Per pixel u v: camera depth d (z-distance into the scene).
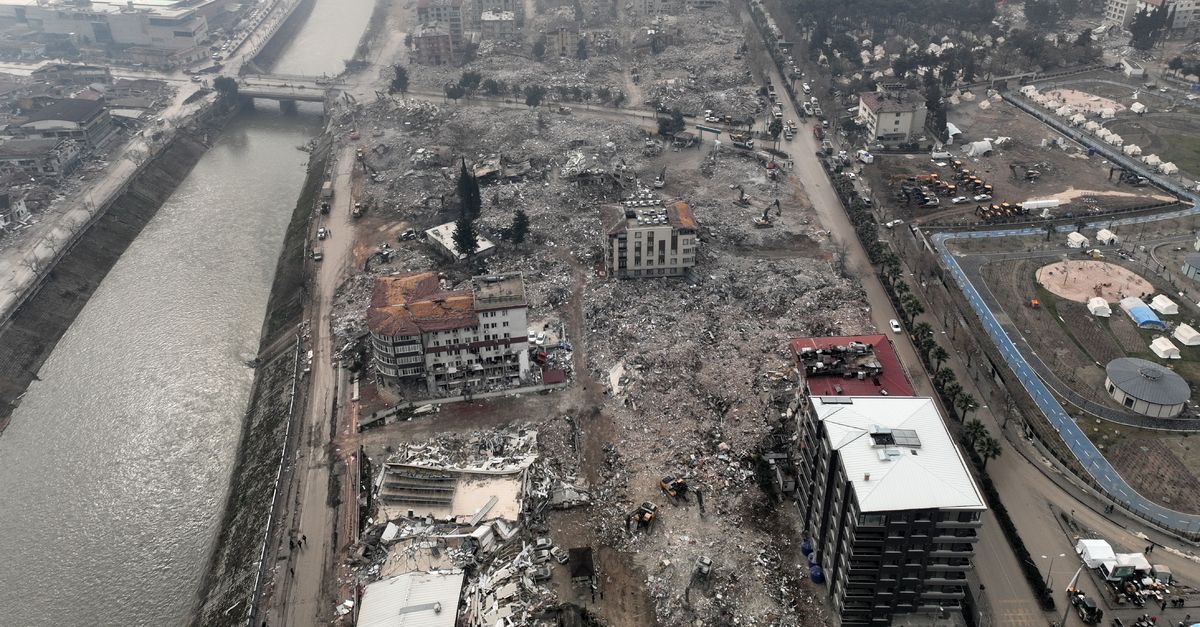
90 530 168.38
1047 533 149.75
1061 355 198.50
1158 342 197.50
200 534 167.62
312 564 146.62
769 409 177.88
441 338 182.25
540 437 173.75
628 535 149.75
